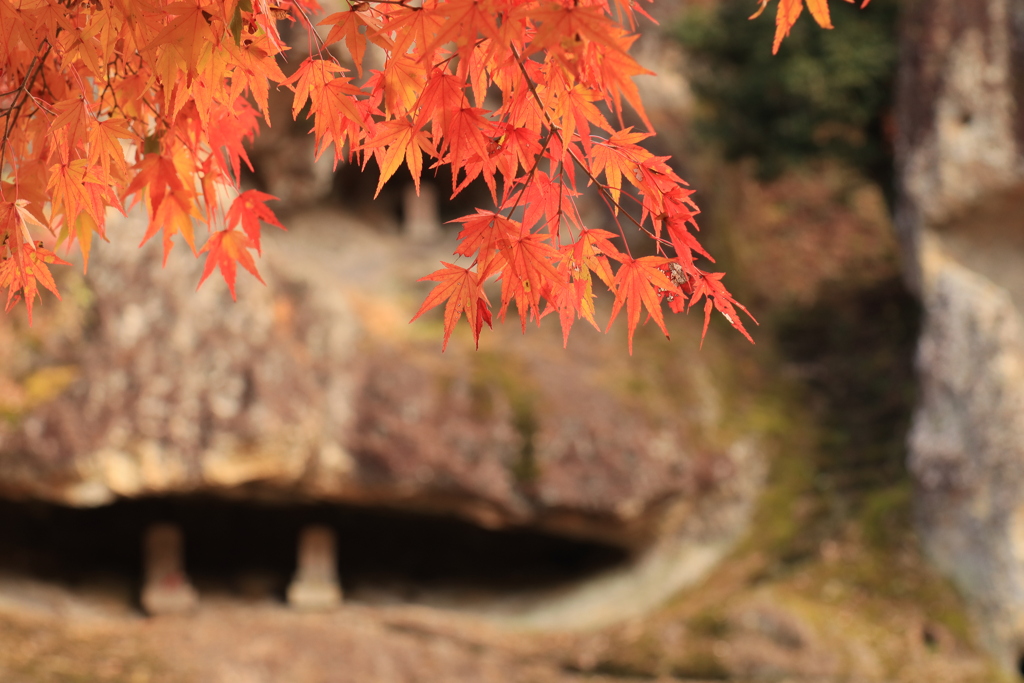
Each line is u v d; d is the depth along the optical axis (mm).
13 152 1873
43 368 9656
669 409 11922
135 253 10430
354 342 11820
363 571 12961
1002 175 10602
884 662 8781
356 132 1751
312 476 10773
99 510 11852
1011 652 9016
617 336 12820
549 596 11875
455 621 11062
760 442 11977
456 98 1473
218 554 12844
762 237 14305
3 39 1588
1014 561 9250
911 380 12078
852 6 13383
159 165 1886
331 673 8938
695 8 14820
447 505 11086
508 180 1598
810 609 9367
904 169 11883
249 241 2055
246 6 1491
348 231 14555
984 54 10984
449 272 1582
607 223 12141
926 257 11180
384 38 1473
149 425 9805
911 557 9977
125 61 1833
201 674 8305
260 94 1692
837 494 11227
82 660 7984
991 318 10117
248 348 10664
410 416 11164
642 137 1560
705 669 8992
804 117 13883
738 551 11125
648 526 11445
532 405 11430
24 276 1666
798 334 13344
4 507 10984
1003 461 9594
